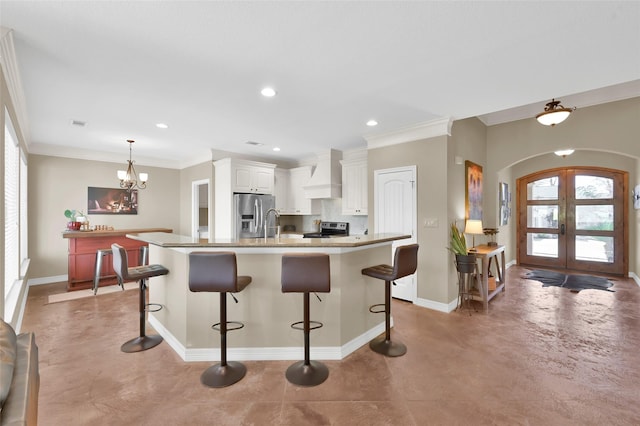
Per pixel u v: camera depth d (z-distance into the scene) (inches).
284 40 77.4
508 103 122.9
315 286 86.8
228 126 152.7
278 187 245.8
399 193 162.4
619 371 91.7
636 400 78.1
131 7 64.0
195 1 62.2
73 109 126.3
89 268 187.2
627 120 158.9
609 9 65.2
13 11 64.6
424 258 154.0
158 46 79.6
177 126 152.5
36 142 186.4
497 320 135.2
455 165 155.5
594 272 231.0
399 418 72.2
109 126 151.7
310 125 152.0
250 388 84.4
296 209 246.1
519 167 264.7
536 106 179.0
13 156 119.8
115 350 106.3
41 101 116.8
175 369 94.3
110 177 222.8
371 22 70.2
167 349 107.7
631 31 73.2
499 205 225.3
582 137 172.1
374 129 160.4
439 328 126.6
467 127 172.6
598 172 231.9
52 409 74.9
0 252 76.3
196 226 236.1
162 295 118.2
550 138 183.3
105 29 71.8
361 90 109.0
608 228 227.5
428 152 151.6
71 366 95.3
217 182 214.5
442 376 90.2
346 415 73.3
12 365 39.2
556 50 82.4
